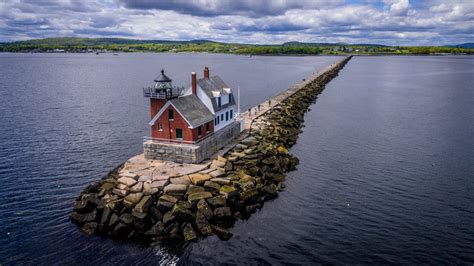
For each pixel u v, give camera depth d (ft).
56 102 311.47
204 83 166.09
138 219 103.45
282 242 103.35
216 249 99.35
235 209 116.78
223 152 154.51
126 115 261.24
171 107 140.97
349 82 504.84
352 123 247.50
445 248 100.63
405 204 125.90
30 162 162.40
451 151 185.16
